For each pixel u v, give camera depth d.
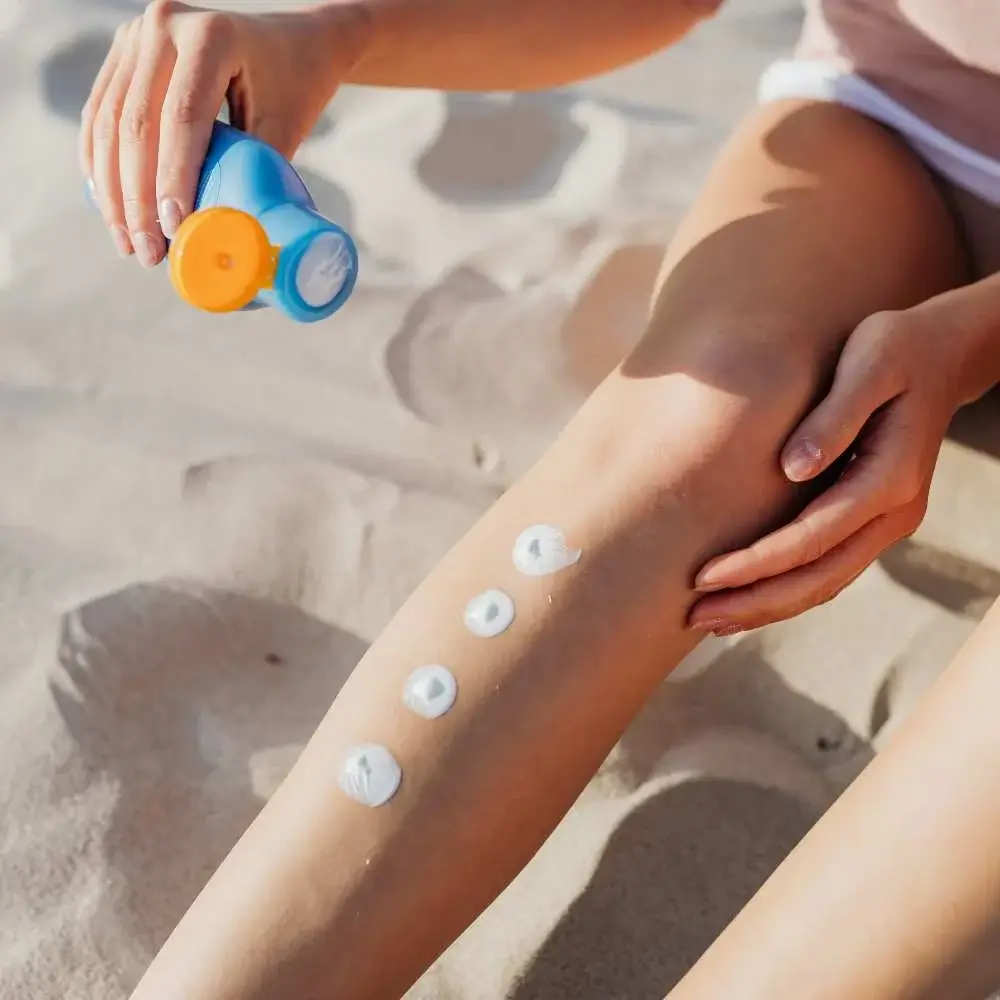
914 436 0.73
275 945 0.61
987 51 0.86
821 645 0.89
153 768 0.80
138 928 0.73
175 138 0.70
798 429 0.72
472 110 1.29
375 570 0.92
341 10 0.85
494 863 0.66
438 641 0.68
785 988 0.56
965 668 0.60
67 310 1.09
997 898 0.54
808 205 0.84
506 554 0.70
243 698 0.85
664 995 0.72
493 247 1.16
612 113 1.30
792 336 0.75
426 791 0.64
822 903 0.57
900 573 0.92
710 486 0.71
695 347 0.75
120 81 0.76
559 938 0.74
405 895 0.63
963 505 0.96
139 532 0.93
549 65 1.00
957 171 0.92
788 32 1.45
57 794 0.78
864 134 0.92
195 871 0.76
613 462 0.72
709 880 0.77
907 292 0.84
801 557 0.69
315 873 0.63
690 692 0.86
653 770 0.82
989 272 0.96
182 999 0.60
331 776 0.65
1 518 0.93
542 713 0.66
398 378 1.05
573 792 0.69
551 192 1.23
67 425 1.00
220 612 0.89
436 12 0.91
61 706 0.81
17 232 1.16
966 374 0.78
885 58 0.92
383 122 1.28
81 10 1.39
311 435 1.00
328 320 1.09
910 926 0.55
